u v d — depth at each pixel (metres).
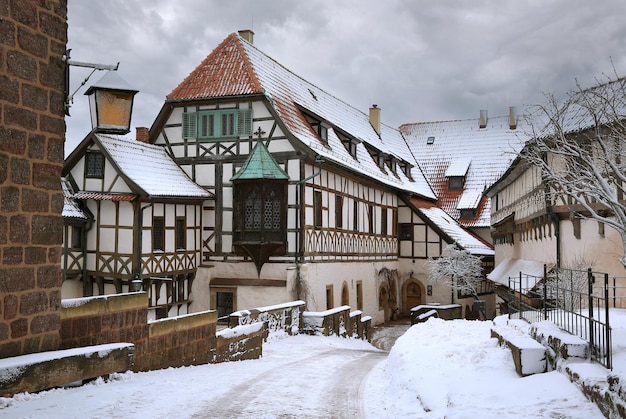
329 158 24.75
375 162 34.19
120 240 21.34
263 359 14.66
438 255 35.16
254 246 23.61
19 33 7.49
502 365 9.29
